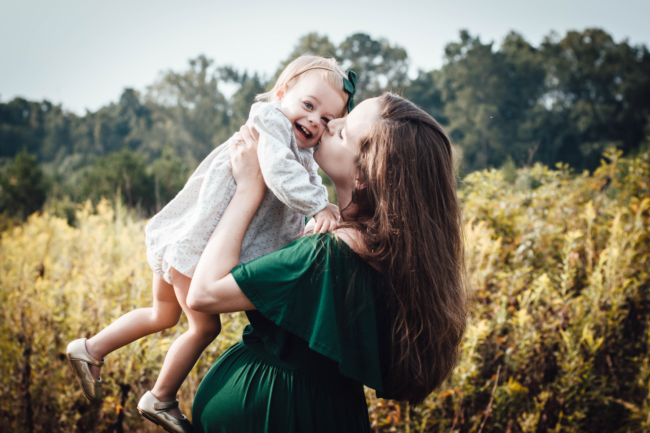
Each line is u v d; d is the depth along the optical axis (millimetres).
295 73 1844
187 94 60562
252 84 52594
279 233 1571
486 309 3105
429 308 1342
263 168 1406
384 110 1439
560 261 3758
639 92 43062
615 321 3137
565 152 43844
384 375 1384
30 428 3002
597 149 41312
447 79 50312
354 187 1441
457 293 1435
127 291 3527
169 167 14750
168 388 1630
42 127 77000
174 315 1713
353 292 1287
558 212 4332
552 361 2980
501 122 44438
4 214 12336
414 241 1324
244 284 1262
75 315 3082
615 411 3094
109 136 71250
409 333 1344
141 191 13648
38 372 3086
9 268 4637
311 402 1362
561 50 50906
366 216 1433
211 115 58656
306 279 1284
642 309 3371
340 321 1274
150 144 60156
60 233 6316
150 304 3182
